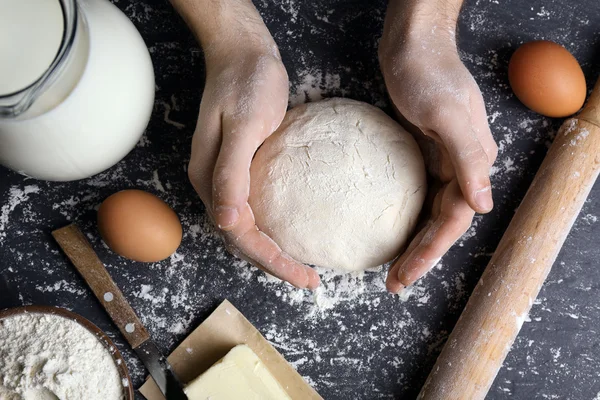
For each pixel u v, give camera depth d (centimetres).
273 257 49
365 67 57
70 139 45
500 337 52
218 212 45
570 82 53
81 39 44
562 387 56
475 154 45
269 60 49
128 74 46
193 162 49
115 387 51
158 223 51
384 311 56
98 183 56
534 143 57
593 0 57
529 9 57
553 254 53
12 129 44
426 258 47
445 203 47
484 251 56
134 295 55
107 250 55
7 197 55
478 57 57
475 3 57
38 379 49
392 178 50
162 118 56
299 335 55
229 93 48
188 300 55
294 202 50
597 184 57
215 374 51
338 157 50
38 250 55
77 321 50
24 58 41
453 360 52
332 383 55
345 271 54
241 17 50
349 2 57
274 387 51
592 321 56
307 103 54
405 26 49
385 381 55
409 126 54
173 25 56
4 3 42
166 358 54
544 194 54
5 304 55
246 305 55
